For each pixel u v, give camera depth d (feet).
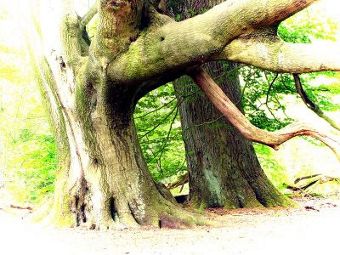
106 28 22.52
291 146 65.16
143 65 22.79
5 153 51.08
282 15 20.16
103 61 23.49
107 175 25.12
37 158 47.88
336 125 23.45
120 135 25.39
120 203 24.86
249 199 34.17
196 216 24.99
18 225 25.91
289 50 20.44
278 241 18.92
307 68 20.17
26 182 49.67
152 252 17.13
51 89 26.53
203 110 34.73
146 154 40.37
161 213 24.88
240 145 34.99
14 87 51.44
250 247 17.61
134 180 25.22
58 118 26.53
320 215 29.14
